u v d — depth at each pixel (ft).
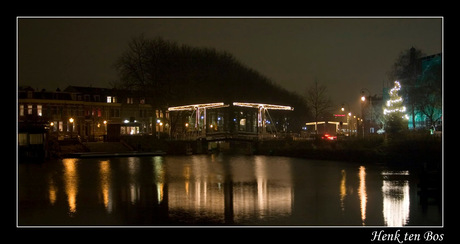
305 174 129.29
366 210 77.56
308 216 73.15
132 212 76.95
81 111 315.17
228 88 265.95
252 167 152.35
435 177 89.10
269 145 223.10
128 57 252.42
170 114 275.59
